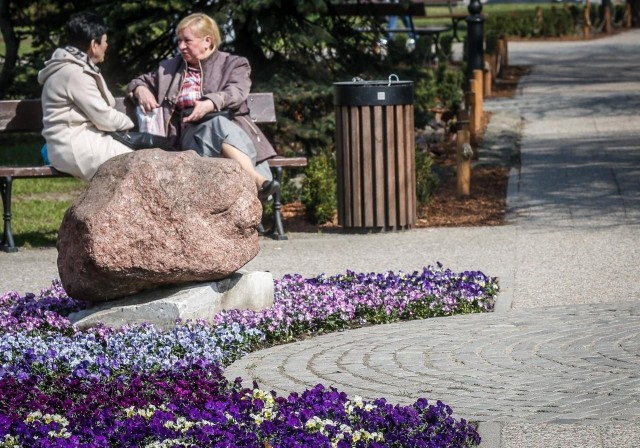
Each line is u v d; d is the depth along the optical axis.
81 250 7.10
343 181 11.19
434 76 21.70
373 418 4.93
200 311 7.20
